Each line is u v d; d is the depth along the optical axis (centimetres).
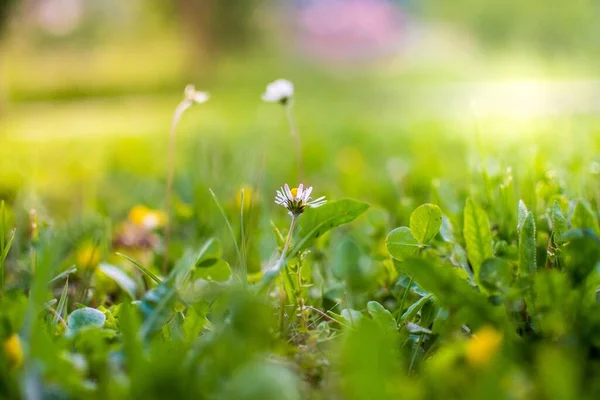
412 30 634
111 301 47
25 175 94
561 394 30
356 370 30
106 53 457
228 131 166
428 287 35
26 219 61
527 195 50
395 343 36
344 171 94
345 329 37
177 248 54
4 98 200
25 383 31
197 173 83
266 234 54
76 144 154
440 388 32
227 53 483
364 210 40
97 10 471
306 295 41
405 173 81
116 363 33
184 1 473
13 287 45
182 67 434
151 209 70
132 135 176
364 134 150
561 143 98
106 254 54
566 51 554
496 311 35
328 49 552
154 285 46
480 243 38
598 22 550
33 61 417
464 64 539
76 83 375
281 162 107
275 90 56
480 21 615
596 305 35
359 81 441
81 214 72
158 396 31
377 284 45
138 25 484
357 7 578
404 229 41
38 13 424
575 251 35
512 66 509
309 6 569
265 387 30
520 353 34
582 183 55
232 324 34
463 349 33
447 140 129
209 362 33
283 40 548
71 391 32
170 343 35
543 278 35
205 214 62
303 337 37
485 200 52
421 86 394
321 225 40
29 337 32
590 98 237
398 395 31
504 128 146
